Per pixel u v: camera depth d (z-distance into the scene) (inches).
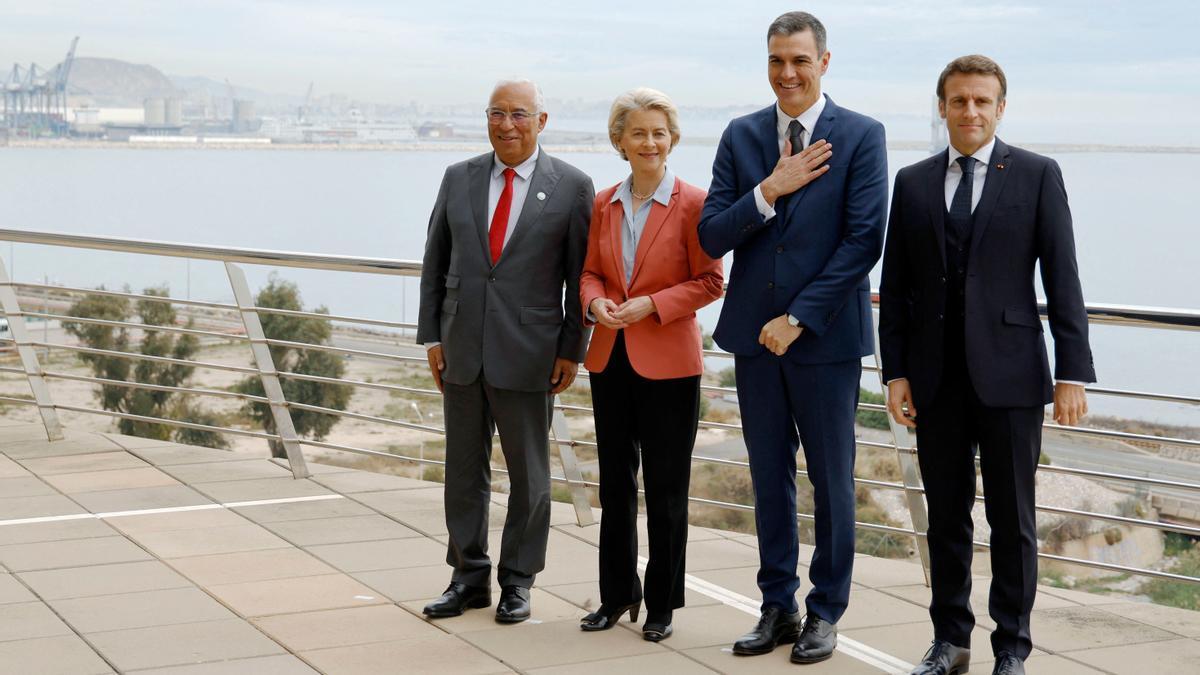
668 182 142.0
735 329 139.9
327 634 144.8
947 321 128.0
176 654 136.9
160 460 235.5
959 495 131.1
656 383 140.7
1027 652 127.6
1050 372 127.0
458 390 153.6
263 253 215.5
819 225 135.2
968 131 124.3
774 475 141.4
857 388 140.3
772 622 140.9
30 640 140.6
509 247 149.1
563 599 161.3
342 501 208.7
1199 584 148.6
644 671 133.6
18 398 251.1
